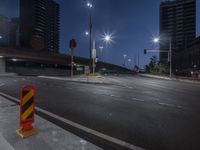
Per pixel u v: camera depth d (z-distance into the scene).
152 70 84.00
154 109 9.57
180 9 140.75
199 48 88.94
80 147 4.72
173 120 7.59
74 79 32.69
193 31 137.25
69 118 7.71
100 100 11.90
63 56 76.94
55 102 11.06
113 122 7.22
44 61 73.12
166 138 5.71
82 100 11.80
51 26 155.12
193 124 7.09
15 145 4.76
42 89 17.59
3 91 15.43
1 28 127.06
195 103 11.70
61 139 5.16
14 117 7.02
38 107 9.68
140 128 6.57
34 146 4.72
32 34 138.62
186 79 44.00
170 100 12.73
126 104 10.73
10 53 53.47
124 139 5.62
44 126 6.15
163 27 146.12
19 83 23.75
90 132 6.16
